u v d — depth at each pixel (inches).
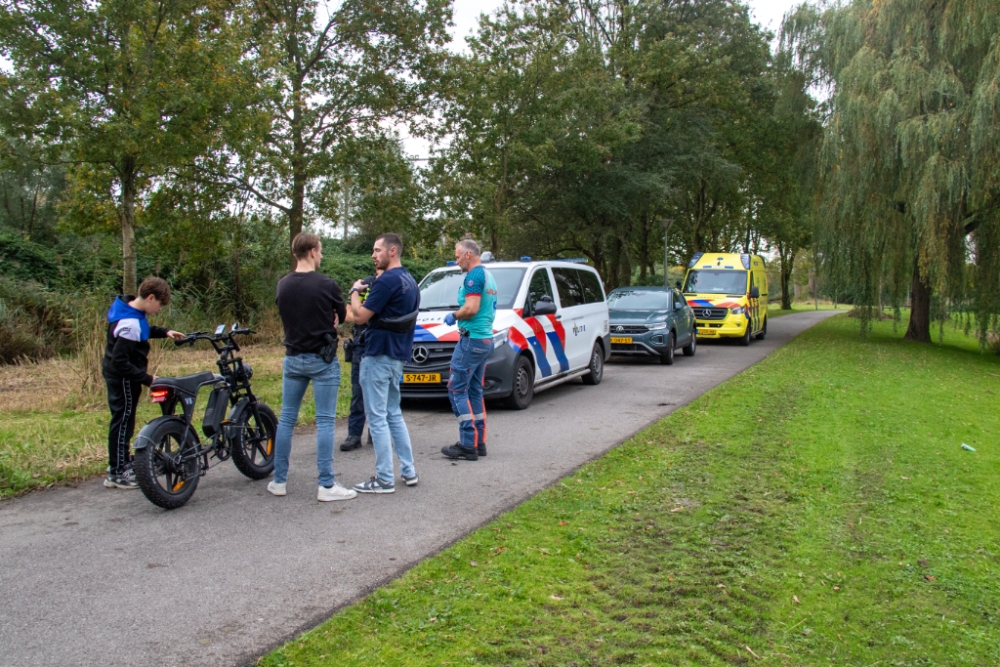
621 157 1027.3
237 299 836.0
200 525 190.9
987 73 671.1
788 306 2294.5
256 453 244.1
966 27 679.7
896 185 725.9
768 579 161.5
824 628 142.2
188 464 209.2
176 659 122.6
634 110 976.9
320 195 780.0
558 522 193.8
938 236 692.1
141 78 444.1
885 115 697.0
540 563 165.5
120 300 221.8
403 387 357.4
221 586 152.0
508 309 373.1
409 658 123.0
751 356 689.6
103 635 130.6
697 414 353.1
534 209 1031.0
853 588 161.3
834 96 779.4
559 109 834.8
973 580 168.2
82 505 209.5
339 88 785.6
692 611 144.1
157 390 203.0
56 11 421.1
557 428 324.8
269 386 438.0
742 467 255.0
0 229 720.3
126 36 439.8
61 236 756.6
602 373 486.9
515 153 805.9
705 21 1171.3
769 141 1213.1
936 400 430.6
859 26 750.5
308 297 204.4
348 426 296.4
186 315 735.7
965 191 687.7
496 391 354.6
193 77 463.5
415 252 908.6
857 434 314.7
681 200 1266.0
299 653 123.8
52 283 697.6
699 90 1089.4
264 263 882.8
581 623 137.4
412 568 161.2
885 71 716.0
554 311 375.9
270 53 671.1
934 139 678.5
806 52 905.5
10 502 212.7
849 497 226.5
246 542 178.1
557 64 818.2
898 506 220.4
